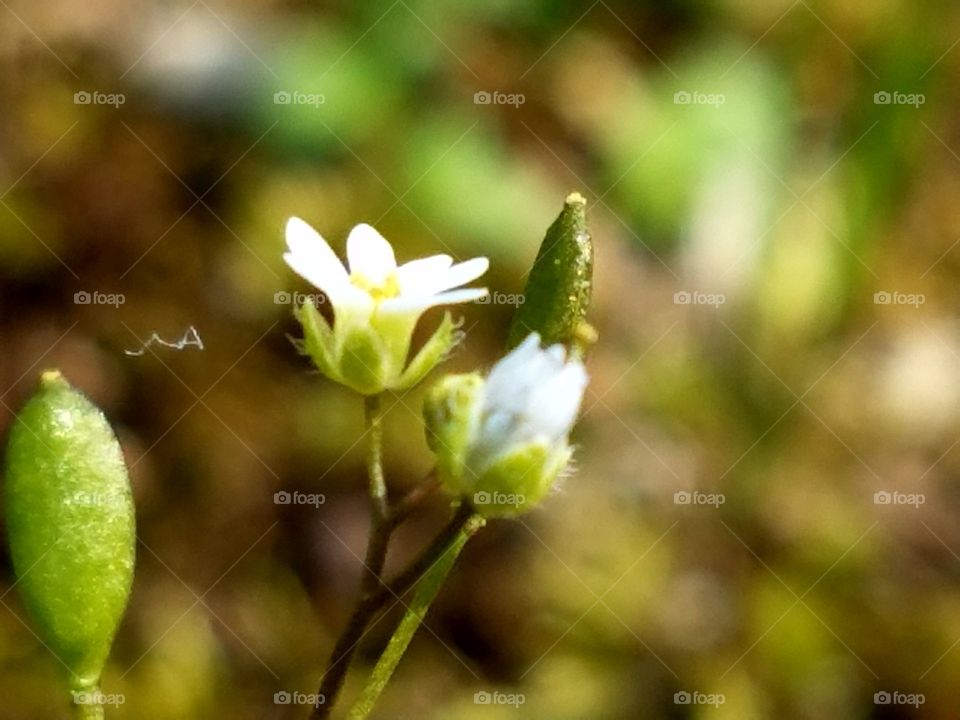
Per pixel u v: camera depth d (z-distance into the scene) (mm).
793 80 113
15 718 78
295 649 84
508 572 90
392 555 88
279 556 87
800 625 91
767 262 106
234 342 94
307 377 94
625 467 97
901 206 110
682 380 102
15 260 94
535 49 113
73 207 97
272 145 102
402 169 102
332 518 89
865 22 111
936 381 106
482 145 104
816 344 107
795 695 89
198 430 90
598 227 106
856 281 107
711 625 91
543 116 109
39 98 101
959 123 119
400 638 57
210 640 82
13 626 80
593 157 109
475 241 100
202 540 86
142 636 82
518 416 56
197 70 103
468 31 111
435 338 59
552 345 58
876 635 92
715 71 113
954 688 89
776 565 95
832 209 108
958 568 98
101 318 93
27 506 56
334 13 108
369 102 104
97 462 56
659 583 91
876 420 105
